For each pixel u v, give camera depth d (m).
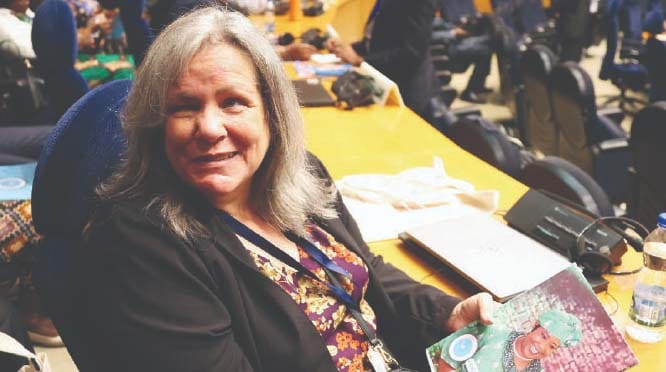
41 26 2.71
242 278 1.16
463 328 1.28
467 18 7.00
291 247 1.33
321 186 1.48
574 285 1.28
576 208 1.79
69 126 1.22
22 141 2.83
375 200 2.00
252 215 1.33
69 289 1.15
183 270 1.09
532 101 3.94
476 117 3.01
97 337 1.11
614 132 3.74
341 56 3.64
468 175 2.24
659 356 1.30
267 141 1.25
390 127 2.75
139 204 1.14
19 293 2.42
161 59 1.13
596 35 8.16
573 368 1.18
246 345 1.14
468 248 1.63
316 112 2.93
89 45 4.39
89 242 1.12
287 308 1.16
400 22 3.45
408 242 1.76
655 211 2.64
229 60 1.15
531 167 2.39
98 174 1.22
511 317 1.26
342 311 1.30
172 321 1.06
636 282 1.43
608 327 1.22
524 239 1.67
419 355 1.47
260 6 4.68
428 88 3.60
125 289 1.07
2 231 2.31
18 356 1.43
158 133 1.16
